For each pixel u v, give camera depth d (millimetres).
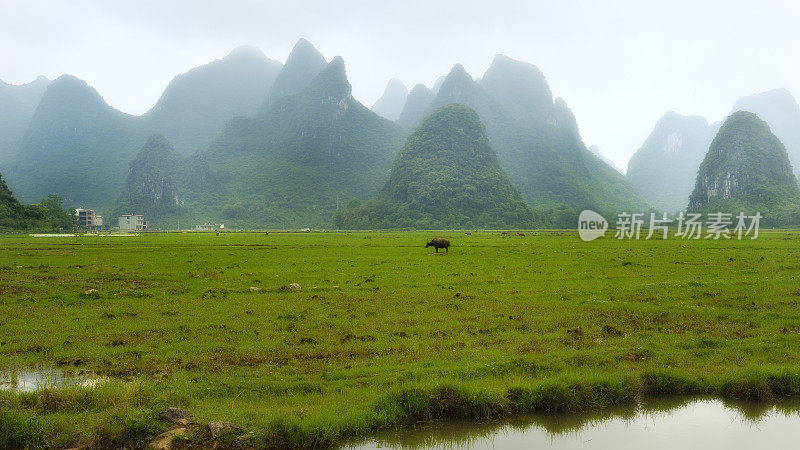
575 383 8258
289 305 14469
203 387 7766
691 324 12117
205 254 36000
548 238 67375
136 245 49625
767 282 18594
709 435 7328
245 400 7488
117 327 11672
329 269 24906
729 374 8781
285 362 9242
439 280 20188
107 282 19531
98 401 7125
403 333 11156
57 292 16719
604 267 24953
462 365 8961
